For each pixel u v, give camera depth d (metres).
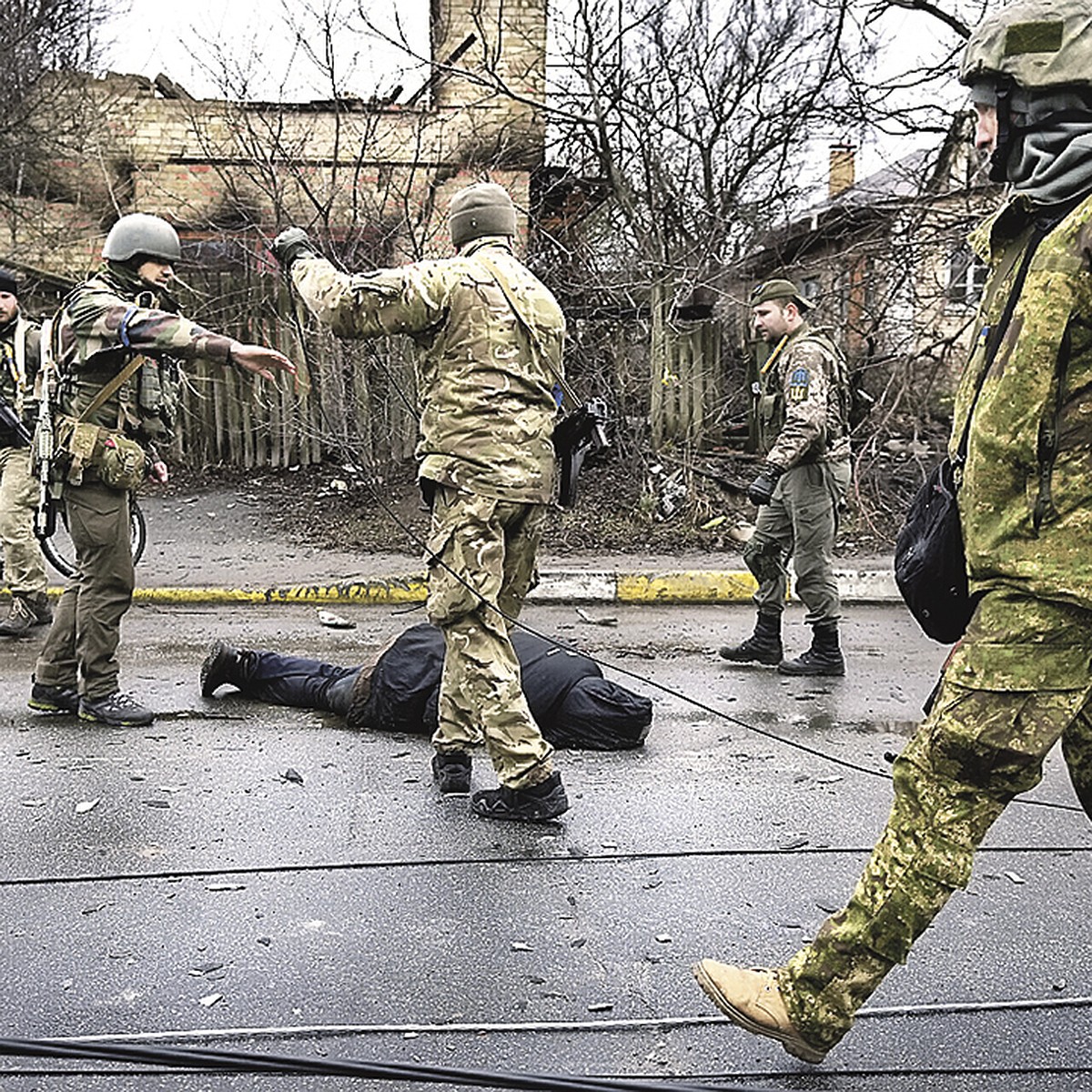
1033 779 2.59
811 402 6.54
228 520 11.16
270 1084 2.80
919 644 7.83
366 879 3.93
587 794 4.76
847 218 13.06
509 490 4.25
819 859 4.14
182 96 14.04
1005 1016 3.10
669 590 9.13
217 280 12.83
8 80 13.40
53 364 5.34
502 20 13.61
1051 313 2.49
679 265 13.03
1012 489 2.56
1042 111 2.57
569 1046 2.97
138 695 6.13
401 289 4.12
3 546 7.60
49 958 3.38
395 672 5.50
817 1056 2.78
